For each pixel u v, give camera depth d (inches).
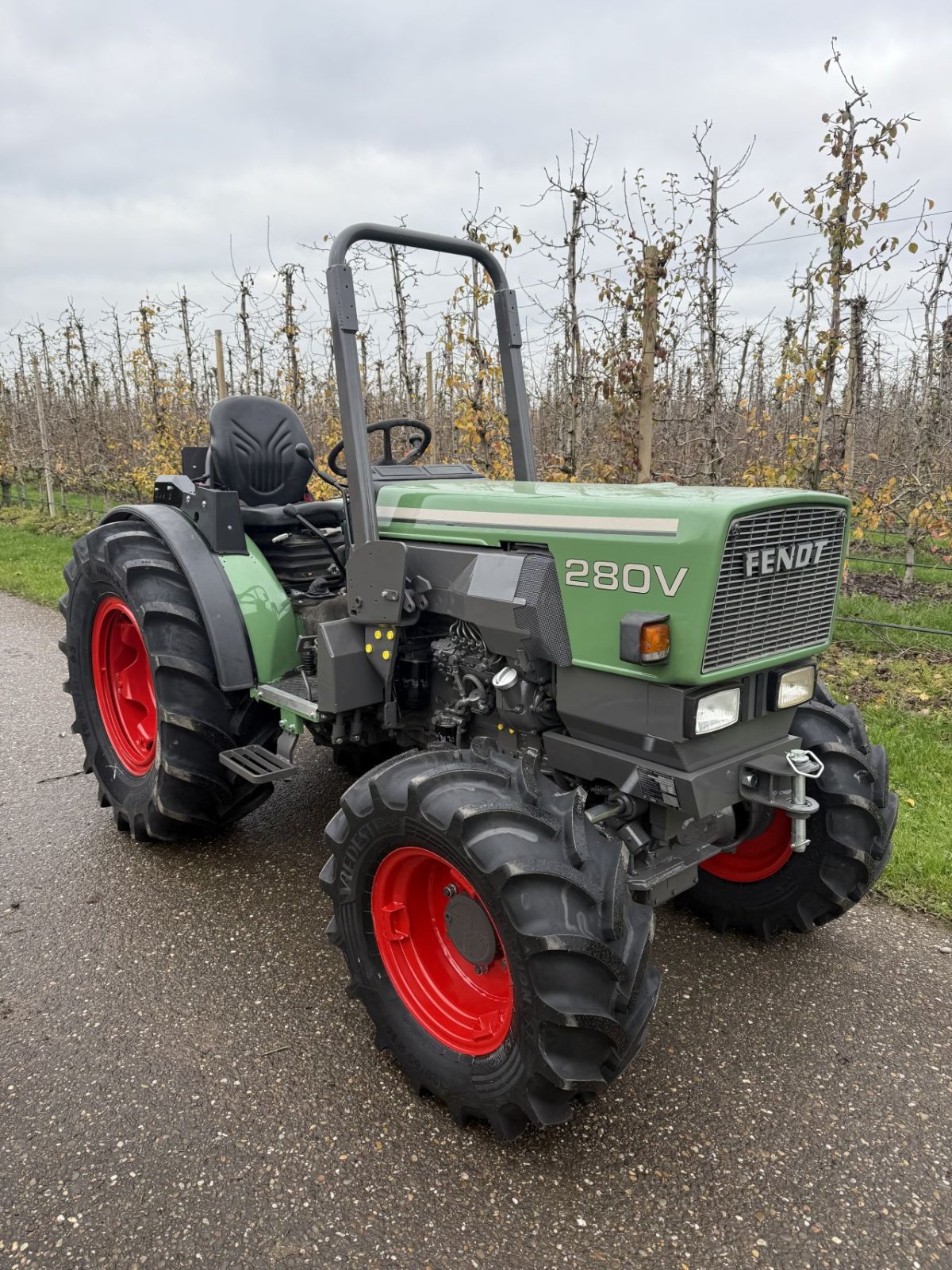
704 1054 93.1
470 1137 82.0
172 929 114.6
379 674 106.5
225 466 140.4
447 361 386.9
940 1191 75.7
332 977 105.2
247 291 434.6
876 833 103.5
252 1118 83.7
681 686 81.6
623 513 83.0
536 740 96.6
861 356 273.0
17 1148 79.7
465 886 85.1
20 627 281.3
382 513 110.8
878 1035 96.0
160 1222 72.2
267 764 116.8
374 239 104.7
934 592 311.0
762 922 112.0
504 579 92.0
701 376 327.3
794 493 84.8
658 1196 75.5
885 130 201.3
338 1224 72.3
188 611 123.5
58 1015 97.9
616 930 74.3
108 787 140.5
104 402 717.3
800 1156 79.6
